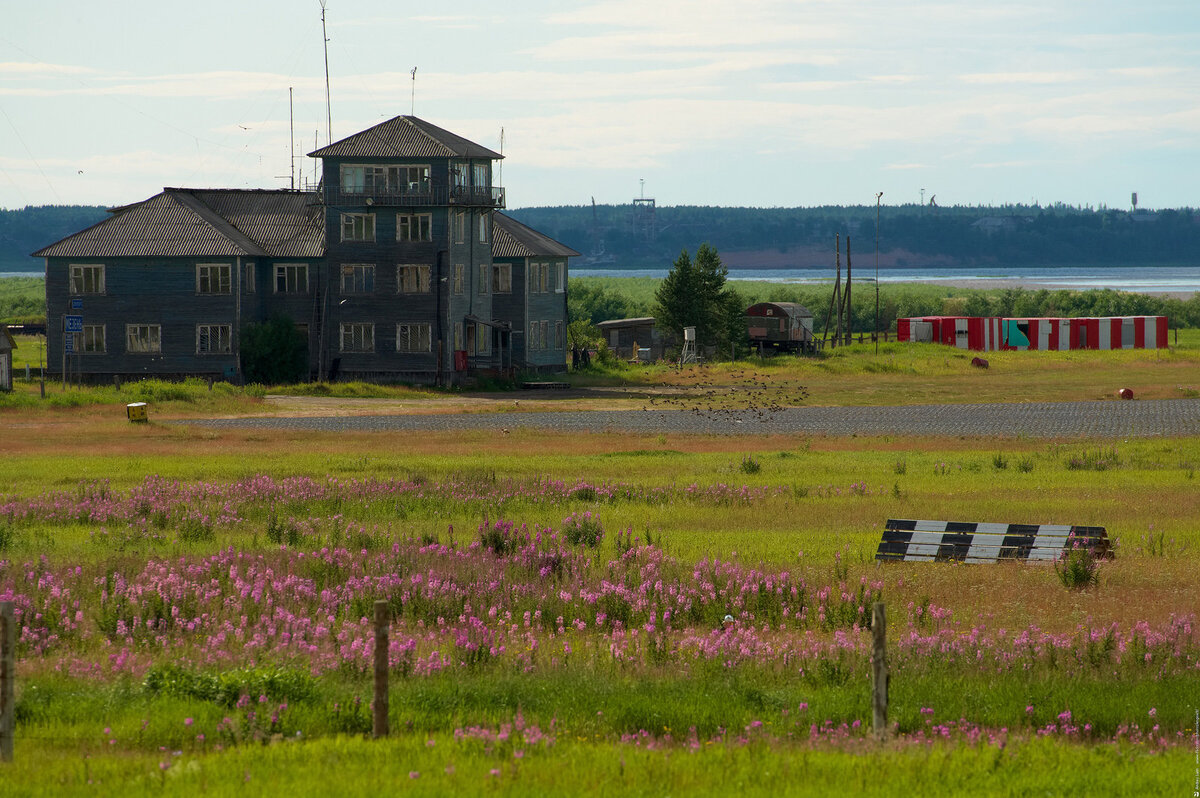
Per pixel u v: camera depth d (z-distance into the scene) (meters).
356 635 48.44
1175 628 49.53
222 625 49.03
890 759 32.97
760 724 36.75
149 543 71.19
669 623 52.81
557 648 47.94
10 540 68.44
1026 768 32.88
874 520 84.88
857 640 49.22
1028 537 70.25
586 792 29.42
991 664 45.28
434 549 66.44
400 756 33.03
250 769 31.45
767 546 73.62
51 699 39.28
